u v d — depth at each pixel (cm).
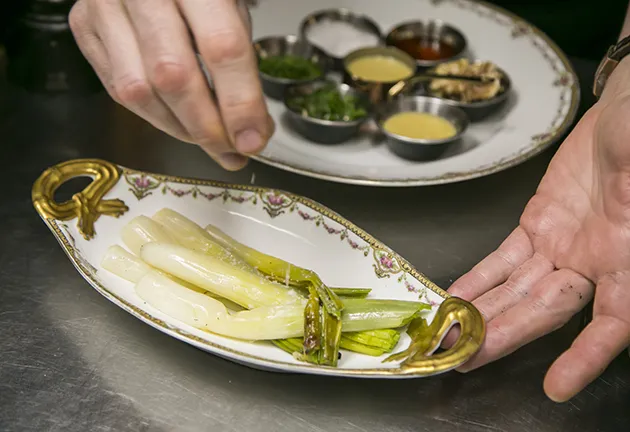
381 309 65
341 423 63
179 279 67
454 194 78
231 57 58
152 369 65
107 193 71
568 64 90
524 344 64
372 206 77
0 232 73
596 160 66
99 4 63
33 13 87
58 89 84
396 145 82
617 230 63
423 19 99
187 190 72
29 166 77
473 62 93
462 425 64
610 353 61
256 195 72
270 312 65
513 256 67
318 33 97
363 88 90
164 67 59
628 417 64
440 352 65
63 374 65
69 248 67
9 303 68
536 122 85
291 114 84
